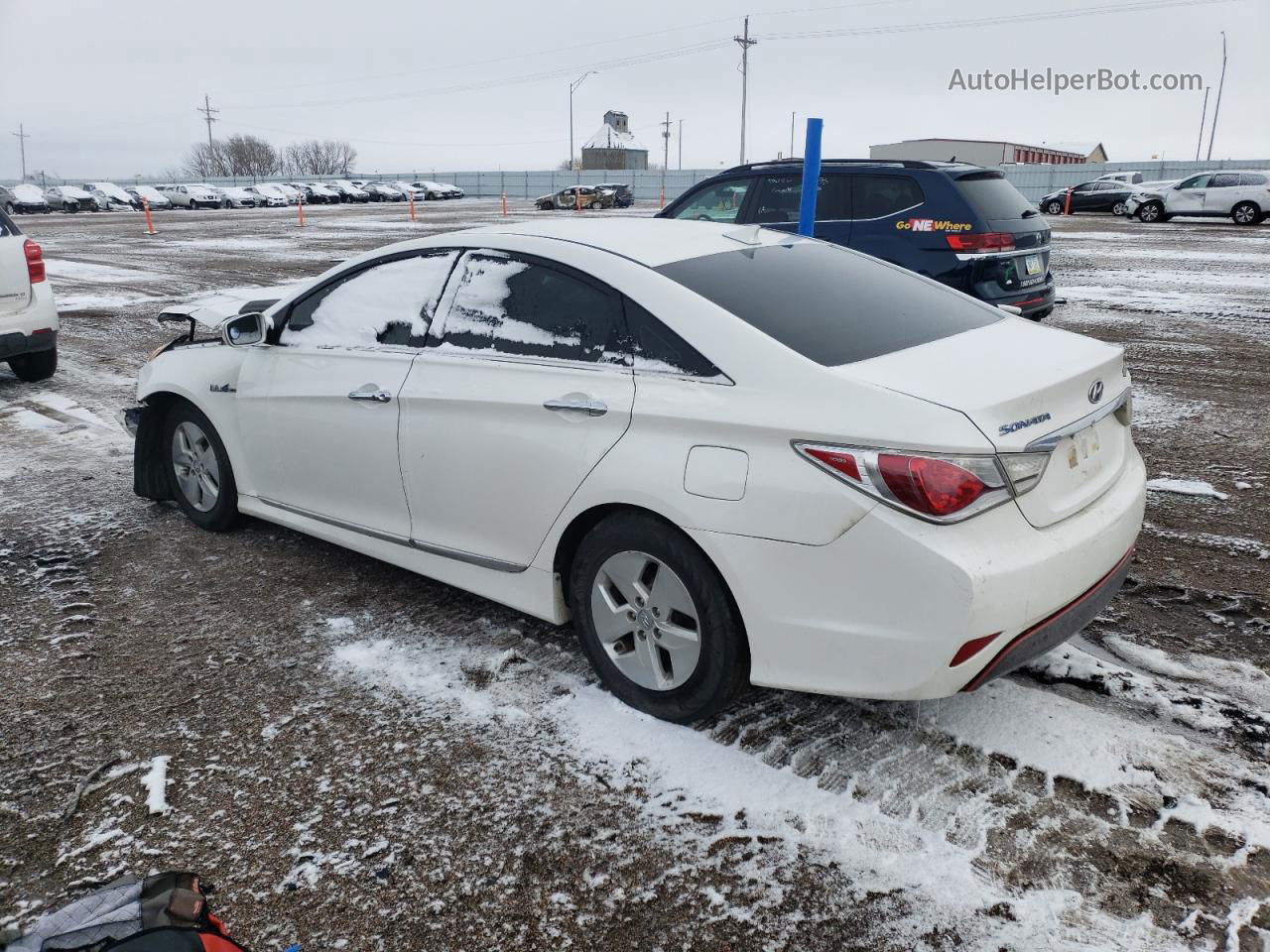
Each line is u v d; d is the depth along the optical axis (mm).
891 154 61438
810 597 2645
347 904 2402
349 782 2855
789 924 2307
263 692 3350
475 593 3631
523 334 3361
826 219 8164
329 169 124688
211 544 4699
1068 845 2523
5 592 4176
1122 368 3178
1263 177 26781
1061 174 50969
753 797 2742
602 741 3027
